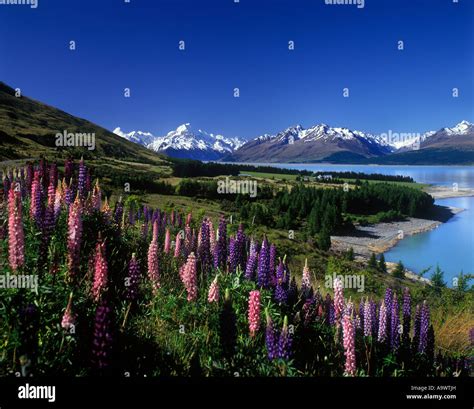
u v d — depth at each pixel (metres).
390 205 158.50
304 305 9.05
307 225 115.19
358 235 122.00
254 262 10.56
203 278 10.95
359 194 154.25
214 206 92.38
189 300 9.07
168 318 8.60
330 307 8.98
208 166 176.50
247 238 12.77
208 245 11.89
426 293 23.22
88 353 6.62
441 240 117.00
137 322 8.26
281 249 45.75
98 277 7.77
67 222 10.77
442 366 8.53
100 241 8.83
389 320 8.75
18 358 6.18
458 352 10.89
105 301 6.54
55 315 7.06
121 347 6.95
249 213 88.25
